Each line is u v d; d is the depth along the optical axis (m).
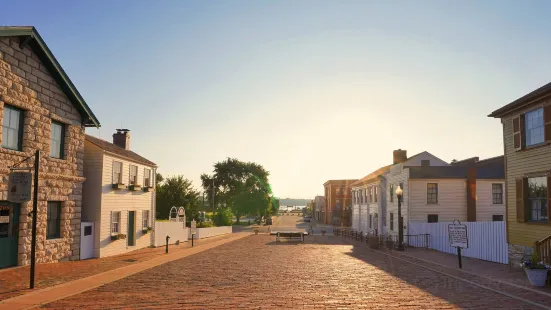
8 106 16.45
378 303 10.92
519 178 18.28
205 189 103.50
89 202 23.19
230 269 17.69
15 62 16.55
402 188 35.75
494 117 20.22
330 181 96.81
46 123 18.50
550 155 16.61
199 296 11.80
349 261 21.00
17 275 15.02
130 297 11.66
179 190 48.38
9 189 12.99
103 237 23.34
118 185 24.73
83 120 21.58
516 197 18.45
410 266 18.92
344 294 12.12
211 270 17.36
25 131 17.22
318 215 121.00
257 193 98.88
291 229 72.81
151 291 12.56
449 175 34.25
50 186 18.89
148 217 30.23
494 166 34.69
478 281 14.53
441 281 14.59
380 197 42.44
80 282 13.98
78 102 20.64
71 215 20.61
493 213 34.19
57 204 19.92
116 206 25.06
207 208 102.31
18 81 16.72
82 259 21.53
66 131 20.33
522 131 18.28
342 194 96.25
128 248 26.56
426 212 34.12
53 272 16.08
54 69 18.70
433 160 42.66
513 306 10.59
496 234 20.64
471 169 34.25
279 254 24.81
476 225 22.56
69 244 20.45
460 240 18.14
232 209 99.38
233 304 10.77
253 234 55.03
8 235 16.50
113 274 15.94
